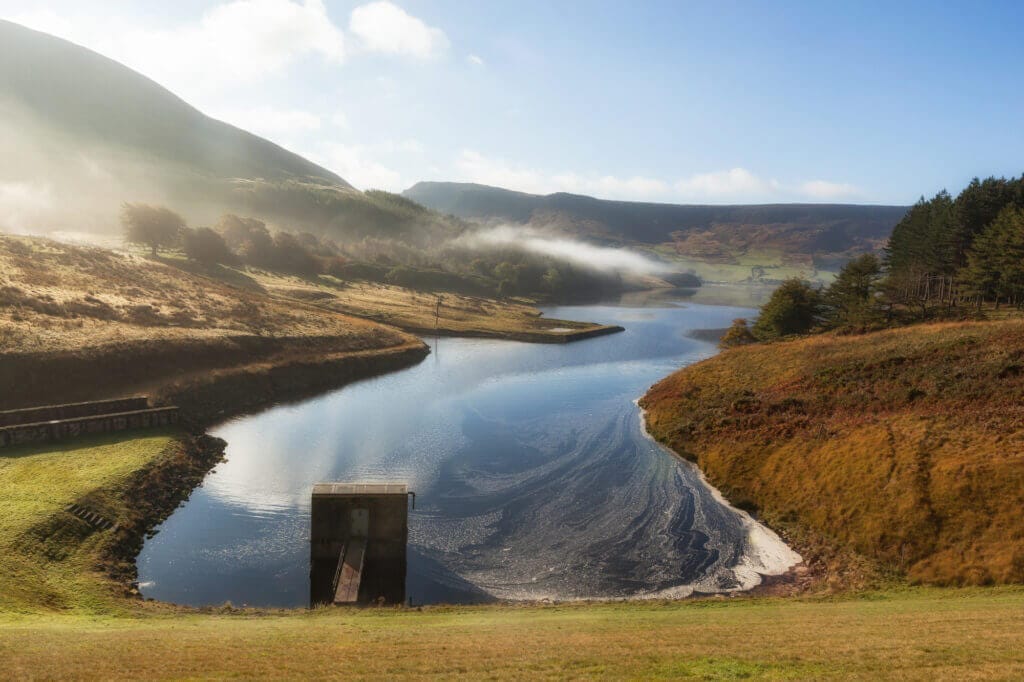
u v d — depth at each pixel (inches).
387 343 4552.2
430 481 2108.8
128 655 771.4
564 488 2054.6
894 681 597.0
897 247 5123.0
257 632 968.9
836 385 2495.1
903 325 3533.5
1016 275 3437.5
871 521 1588.3
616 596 1413.6
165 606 1257.4
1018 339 2421.3
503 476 2160.4
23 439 2026.3
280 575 1486.2
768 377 2881.4
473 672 697.0
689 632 912.3
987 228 3836.1
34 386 2484.0
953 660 664.4
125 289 3855.8
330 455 2354.8
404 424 2797.7
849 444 1955.0
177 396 2758.4
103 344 2859.3
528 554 1614.2
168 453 2126.0
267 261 7062.0
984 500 1499.8
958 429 1851.6
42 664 711.7
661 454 2391.7
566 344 5418.3
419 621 1107.3
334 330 4397.1
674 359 4658.0
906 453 1780.3
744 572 1521.9
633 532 1740.9
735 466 2116.1
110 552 1508.4
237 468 2201.0
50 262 3895.2
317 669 713.0
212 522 1761.8
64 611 1155.3
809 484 1870.1
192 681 660.7
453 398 3316.9
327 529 1492.4
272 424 2780.5
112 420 2246.6
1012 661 649.0
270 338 3777.1
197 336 3351.4
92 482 1776.6
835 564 1507.1
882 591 1323.8
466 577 1498.5
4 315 2856.8
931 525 1491.1
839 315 4357.8
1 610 1077.8
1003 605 1040.2
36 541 1413.6
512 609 1258.0
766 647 774.5
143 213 5871.1
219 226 7411.4
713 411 2578.7
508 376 3946.9
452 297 7672.2
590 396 3383.4
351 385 3619.6
